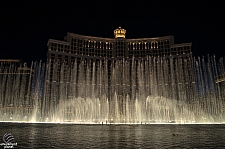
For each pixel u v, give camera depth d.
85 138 18.31
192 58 86.31
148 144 14.90
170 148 13.22
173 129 30.06
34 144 14.66
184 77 84.75
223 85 73.25
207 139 17.98
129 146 13.93
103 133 23.19
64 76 83.12
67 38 88.56
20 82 89.19
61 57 85.06
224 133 23.67
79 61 88.56
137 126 38.06
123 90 84.19
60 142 15.73
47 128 30.86
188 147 13.64
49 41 83.62
